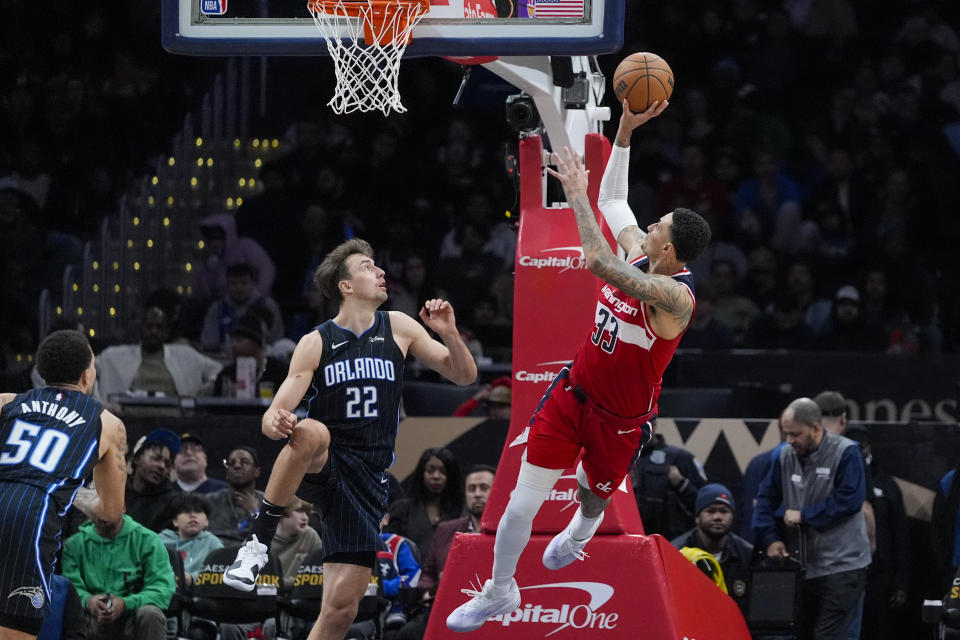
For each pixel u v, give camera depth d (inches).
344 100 437.4
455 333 425.4
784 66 1176.8
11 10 1178.0
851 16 1208.2
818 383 799.1
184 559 604.1
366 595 568.7
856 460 606.2
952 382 788.6
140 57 1184.8
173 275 1073.5
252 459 629.3
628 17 1211.2
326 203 1051.9
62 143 1135.0
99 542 567.5
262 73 1198.9
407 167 1104.2
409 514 647.8
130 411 732.0
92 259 1035.9
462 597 450.6
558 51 434.0
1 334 1008.2
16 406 440.1
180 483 657.6
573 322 462.9
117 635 558.6
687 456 655.1
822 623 602.9
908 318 963.3
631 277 366.6
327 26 439.2
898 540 648.4
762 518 618.8
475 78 1141.7
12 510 418.9
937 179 1099.3
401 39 437.7
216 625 588.1
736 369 805.9
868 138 1107.9
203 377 802.8
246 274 913.5
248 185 1144.8
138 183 1126.4
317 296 951.6
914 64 1186.0
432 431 689.0
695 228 378.0
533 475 394.6
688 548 565.9
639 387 382.0
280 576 576.4
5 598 415.8
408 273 965.8
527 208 478.9
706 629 464.4
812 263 1010.7
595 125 554.9
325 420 420.5
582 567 447.5
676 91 1198.3
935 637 604.7
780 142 1115.9
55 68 1172.5
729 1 1219.2
